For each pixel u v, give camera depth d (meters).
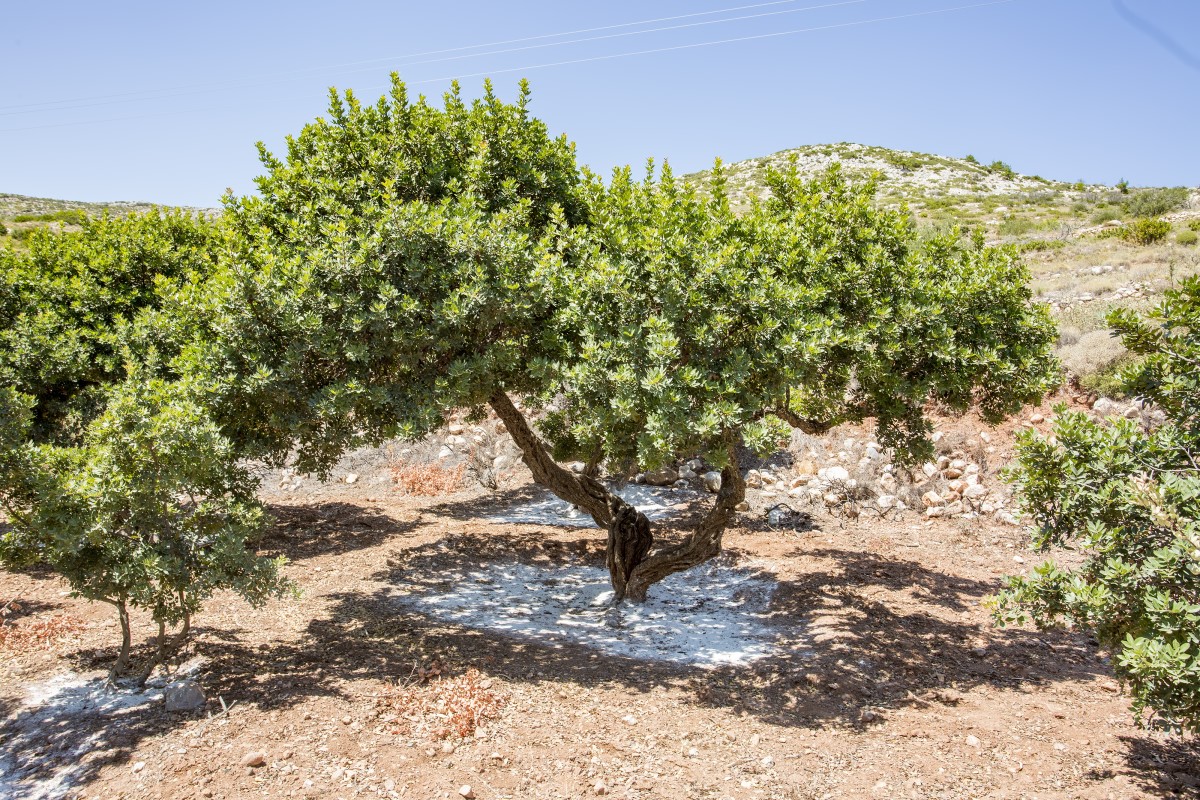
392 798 5.05
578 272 7.59
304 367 7.38
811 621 8.77
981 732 6.22
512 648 7.88
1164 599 4.38
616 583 9.55
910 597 9.45
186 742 5.64
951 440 13.98
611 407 6.73
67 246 12.44
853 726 6.34
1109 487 4.91
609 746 5.88
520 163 9.05
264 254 7.16
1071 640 8.20
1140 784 5.45
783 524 12.44
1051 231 31.86
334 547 11.41
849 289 7.55
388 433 7.28
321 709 6.18
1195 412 5.04
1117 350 13.91
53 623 7.89
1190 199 34.97
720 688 7.08
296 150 8.75
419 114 8.87
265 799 4.98
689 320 6.94
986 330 7.98
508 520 13.13
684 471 14.91
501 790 5.21
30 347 10.41
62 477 5.92
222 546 6.27
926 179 60.41
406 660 7.35
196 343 7.50
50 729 5.86
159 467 6.11
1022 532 11.71
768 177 8.90
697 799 5.21
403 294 7.32
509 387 8.76
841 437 14.89
